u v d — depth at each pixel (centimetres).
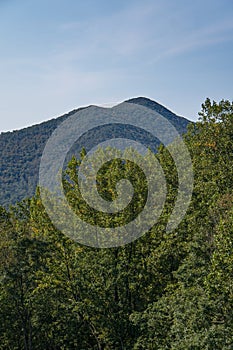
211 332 1892
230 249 2092
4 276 2888
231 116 3728
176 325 2112
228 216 2539
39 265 3016
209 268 2370
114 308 3008
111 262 3006
